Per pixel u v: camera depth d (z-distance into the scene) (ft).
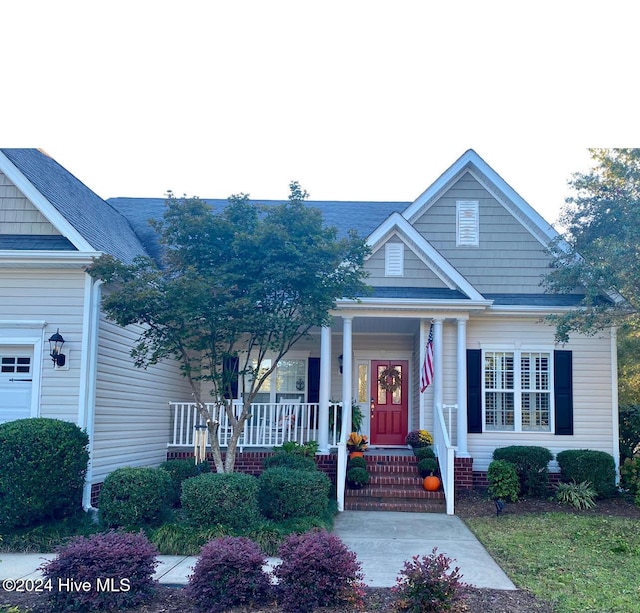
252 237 32.76
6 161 37.60
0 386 36.58
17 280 36.96
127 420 41.29
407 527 35.86
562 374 49.14
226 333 34.14
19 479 30.48
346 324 46.70
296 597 20.95
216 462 34.94
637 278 39.88
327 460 45.27
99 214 46.47
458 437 46.75
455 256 52.90
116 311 32.37
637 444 50.11
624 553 29.76
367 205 63.41
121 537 22.76
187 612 20.94
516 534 33.78
